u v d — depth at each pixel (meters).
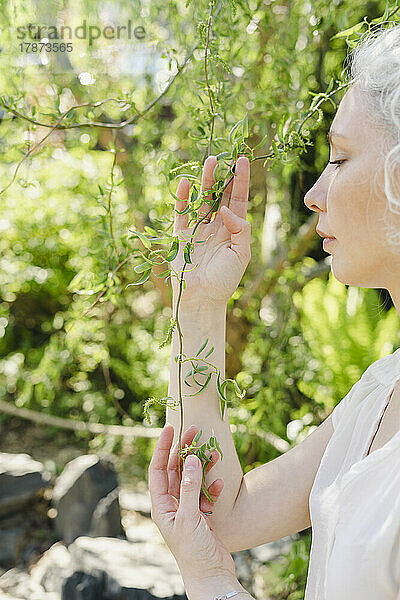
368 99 0.79
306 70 1.81
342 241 0.82
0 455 3.64
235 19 1.54
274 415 2.65
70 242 4.17
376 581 0.75
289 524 0.98
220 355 0.94
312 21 1.62
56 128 1.39
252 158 0.99
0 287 4.53
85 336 3.50
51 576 2.87
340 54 2.00
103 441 4.09
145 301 4.59
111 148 1.44
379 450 0.78
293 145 1.14
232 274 0.91
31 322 5.05
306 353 3.04
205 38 1.19
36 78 2.19
